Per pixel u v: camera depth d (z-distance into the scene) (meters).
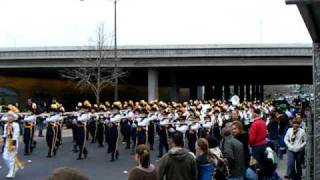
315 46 6.91
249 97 104.12
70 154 23.23
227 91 96.69
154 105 25.70
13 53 52.19
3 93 53.47
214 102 36.75
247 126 24.33
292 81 87.25
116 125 21.62
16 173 17.58
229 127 10.39
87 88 58.53
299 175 14.48
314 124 6.91
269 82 88.81
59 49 52.34
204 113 25.88
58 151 24.34
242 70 63.34
